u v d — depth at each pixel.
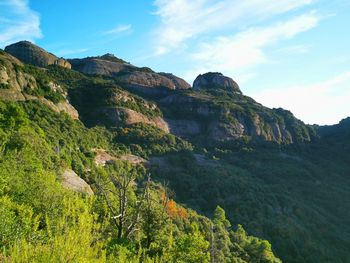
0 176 24.86
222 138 164.25
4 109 64.81
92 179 63.81
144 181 91.38
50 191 25.70
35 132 70.25
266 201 104.88
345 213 112.19
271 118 186.62
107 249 20.44
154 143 131.38
